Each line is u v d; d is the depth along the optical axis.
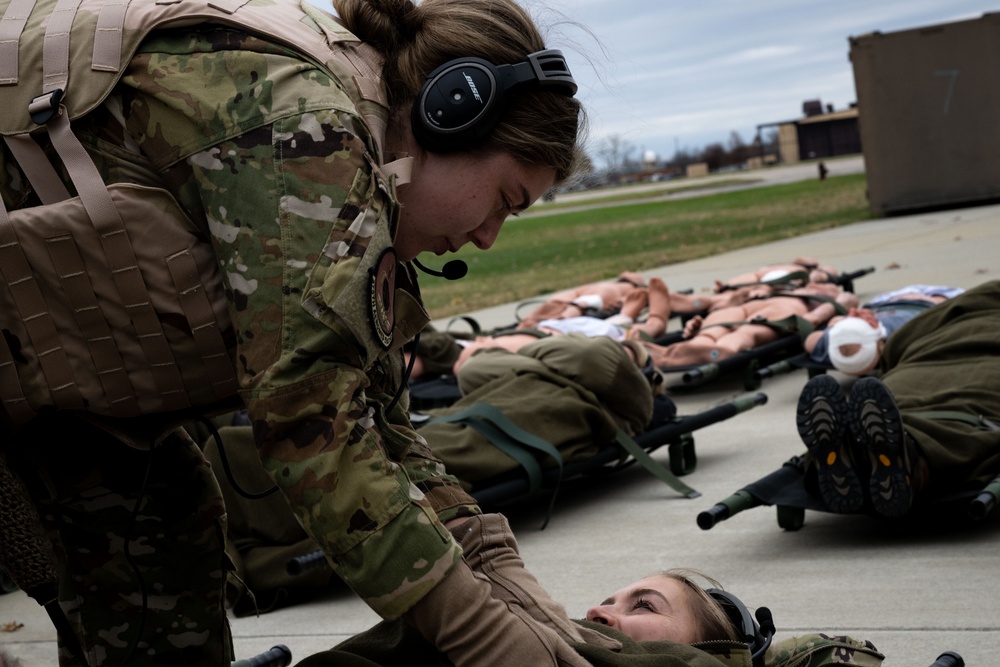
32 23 1.55
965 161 17.52
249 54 1.46
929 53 17.47
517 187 1.61
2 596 4.19
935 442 3.59
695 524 4.15
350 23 1.61
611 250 19.89
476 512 1.84
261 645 3.41
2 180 1.51
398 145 1.58
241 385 1.44
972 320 4.78
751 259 14.07
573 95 1.62
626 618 2.24
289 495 1.43
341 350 1.43
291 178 1.40
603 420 4.41
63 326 1.51
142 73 1.48
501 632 1.52
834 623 3.06
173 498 1.92
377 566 1.44
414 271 1.74
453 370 6.75
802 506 3.72
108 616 1.96
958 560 3.44
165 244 1.49
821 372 6.13
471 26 1.58
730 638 2.28
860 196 27.52
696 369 5.98
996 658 2.72
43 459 1.76
